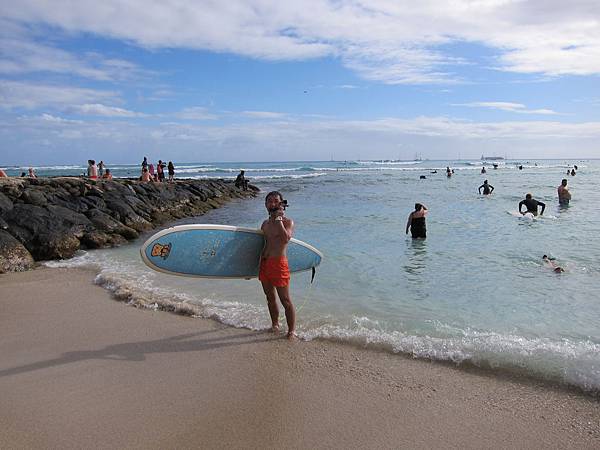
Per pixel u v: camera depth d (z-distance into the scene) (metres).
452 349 4.83
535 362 4.51
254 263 6.19
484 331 5.48
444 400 3.84
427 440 3.27
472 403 3.79
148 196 20.36
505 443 3.24
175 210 20.23
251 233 6.16
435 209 18.66
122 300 6.86
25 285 7.87
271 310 5.48
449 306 6.50
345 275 8.34
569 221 14.52
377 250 10.59
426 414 3.62
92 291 7.41
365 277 8.19
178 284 7.84
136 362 4.62
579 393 3.94
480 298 6.88
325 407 3.73
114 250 11.59
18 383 4.16
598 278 7.90
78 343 5.12
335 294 7.14
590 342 5.11
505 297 6.91
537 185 32.66
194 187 26.03
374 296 7.02
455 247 10.81
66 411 3.66
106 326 5.70
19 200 12.82
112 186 18.62
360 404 3.78
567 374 4.24
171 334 5.42
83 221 12.10
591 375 4.20
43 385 4.12
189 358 4.72
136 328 5.63
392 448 3.18
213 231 6.07
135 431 3.38
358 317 6.01
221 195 28.56
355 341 5.15
